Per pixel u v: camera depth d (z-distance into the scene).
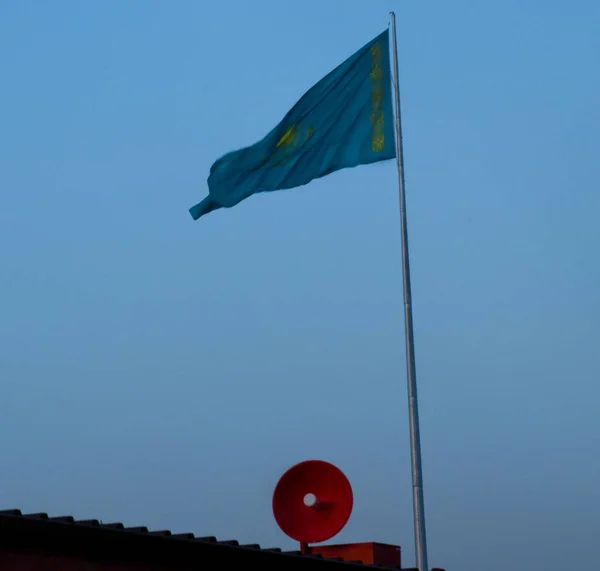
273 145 17.88
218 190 17.81
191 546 12.24
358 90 17.94
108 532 11.54
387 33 18.09
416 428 14.98
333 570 13.65
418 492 14.51
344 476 14.84
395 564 15.95
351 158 17.55
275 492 14.86
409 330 15.75
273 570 13.16
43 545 11.25
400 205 16.66
